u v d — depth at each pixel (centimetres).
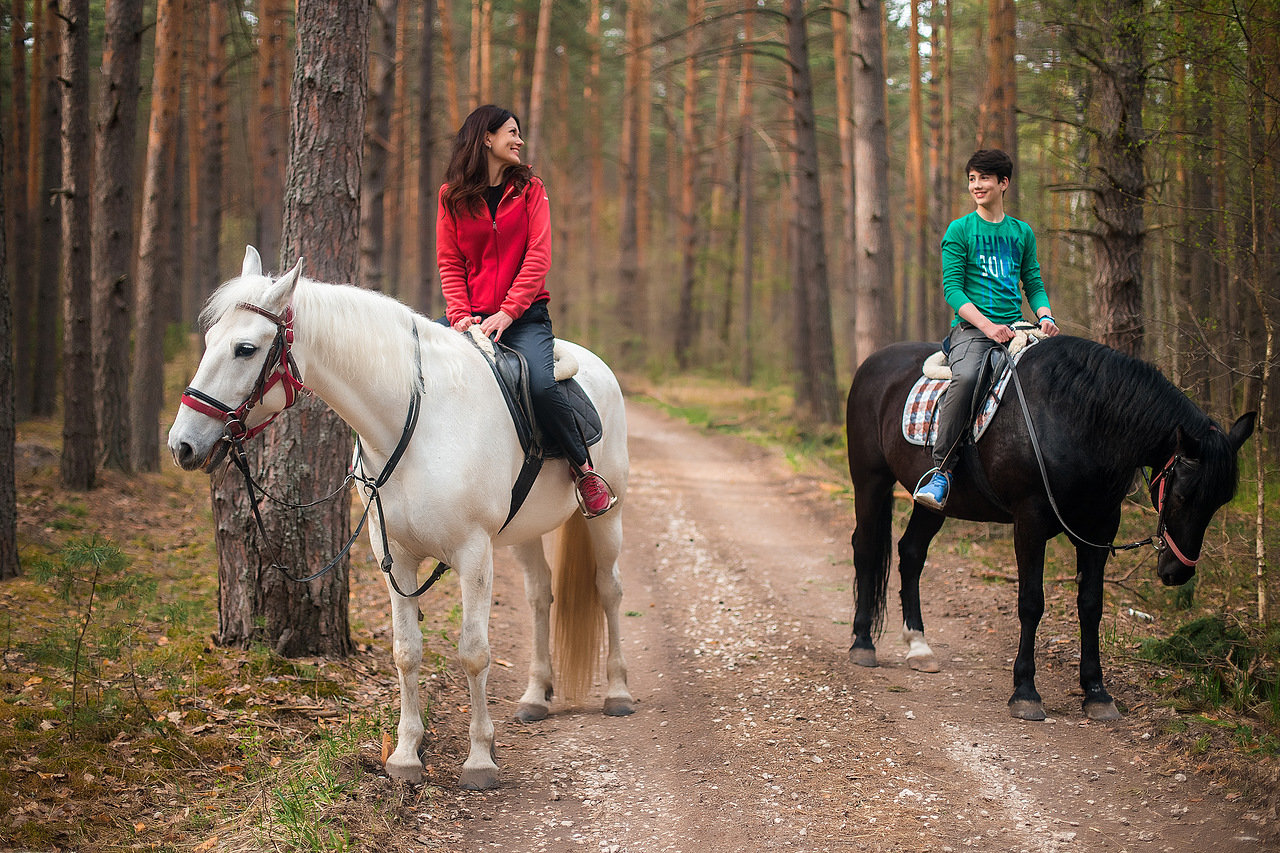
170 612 473
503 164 407
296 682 454
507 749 421
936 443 462
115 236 977
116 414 993
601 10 2698
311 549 488
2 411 576
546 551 852
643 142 2739
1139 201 657
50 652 402
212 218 1567
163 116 1061
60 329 1645
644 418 1816
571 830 346
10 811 310
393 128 1655
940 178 1812
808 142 1444
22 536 702
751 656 555
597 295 2955
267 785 349
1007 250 479
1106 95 685
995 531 795
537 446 397
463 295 413
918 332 1880
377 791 353
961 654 547
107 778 341
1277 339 554
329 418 489
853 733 428
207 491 1030
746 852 326
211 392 312
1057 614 586
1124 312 688
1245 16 532
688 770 396
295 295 336
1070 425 428
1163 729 414
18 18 1167
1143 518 695
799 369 1766
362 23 490
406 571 373
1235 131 591
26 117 1405
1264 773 356
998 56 1070
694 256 2691
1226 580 567
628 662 569
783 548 853
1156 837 333
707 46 2116
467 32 2339
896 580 708
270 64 1420
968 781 380
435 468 354
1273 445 550
